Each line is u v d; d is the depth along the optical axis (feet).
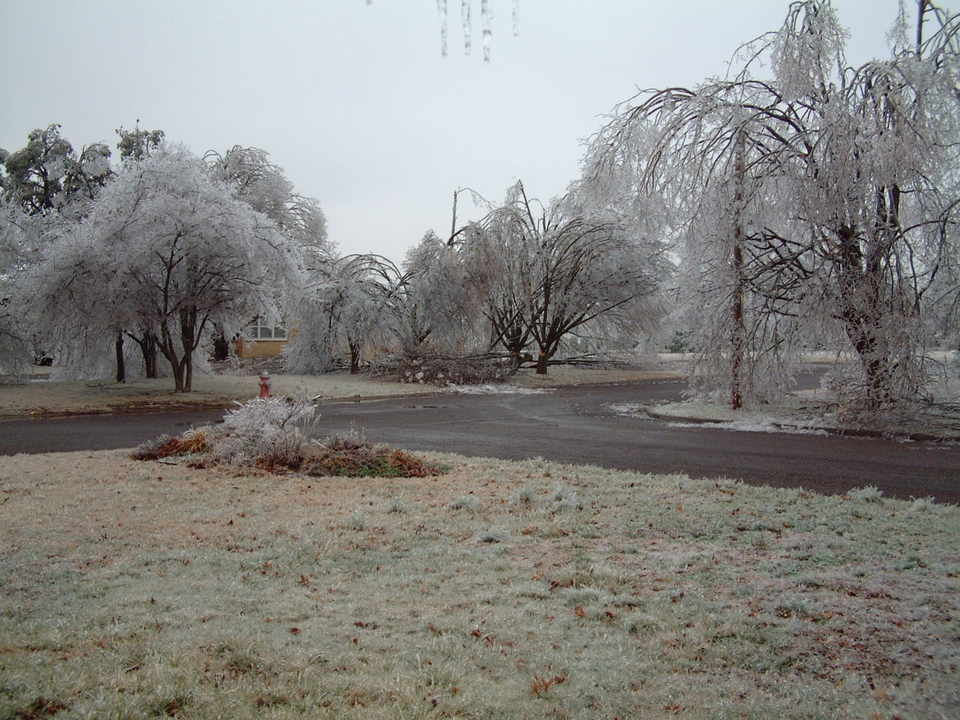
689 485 30.30
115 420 58.34
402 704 11.69
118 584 17.79
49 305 68.74
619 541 22.22
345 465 34.45
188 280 74.69
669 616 15.90
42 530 22.99
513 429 53.11
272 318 86.58
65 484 30.25
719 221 57.82
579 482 31.35
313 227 133.28
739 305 60.44
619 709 11.87
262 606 16.35
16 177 117.60
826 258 54.44
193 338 83.10
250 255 71.92
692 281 64.85
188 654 13.34
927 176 53.42
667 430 52.90
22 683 11.92
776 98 58.34
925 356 53.31
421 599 17.06
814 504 26.94
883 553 20.72
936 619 15.65
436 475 33.50
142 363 99.30
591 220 109.19
